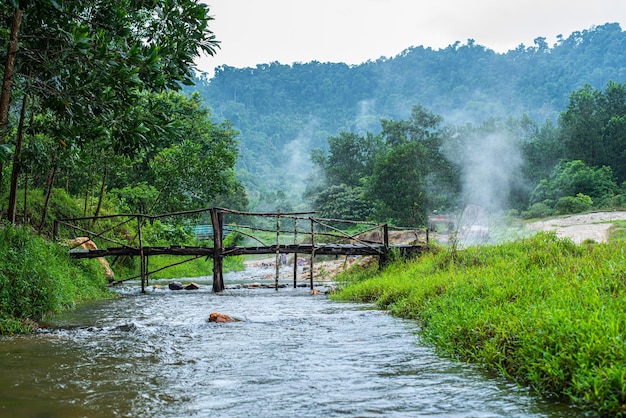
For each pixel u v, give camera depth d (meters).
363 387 4.94
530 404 4.34
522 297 7.17
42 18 9.51
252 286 19.91
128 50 9.92
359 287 14.30
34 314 9.43
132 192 26.05
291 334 8.03
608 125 52.97
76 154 14.93
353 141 68.81
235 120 184.50
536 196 49.34
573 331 4.85
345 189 54.47
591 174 45.88
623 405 3.88
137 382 5.14
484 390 4.78
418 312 9.61
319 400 4.54
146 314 10.95
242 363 5.98
